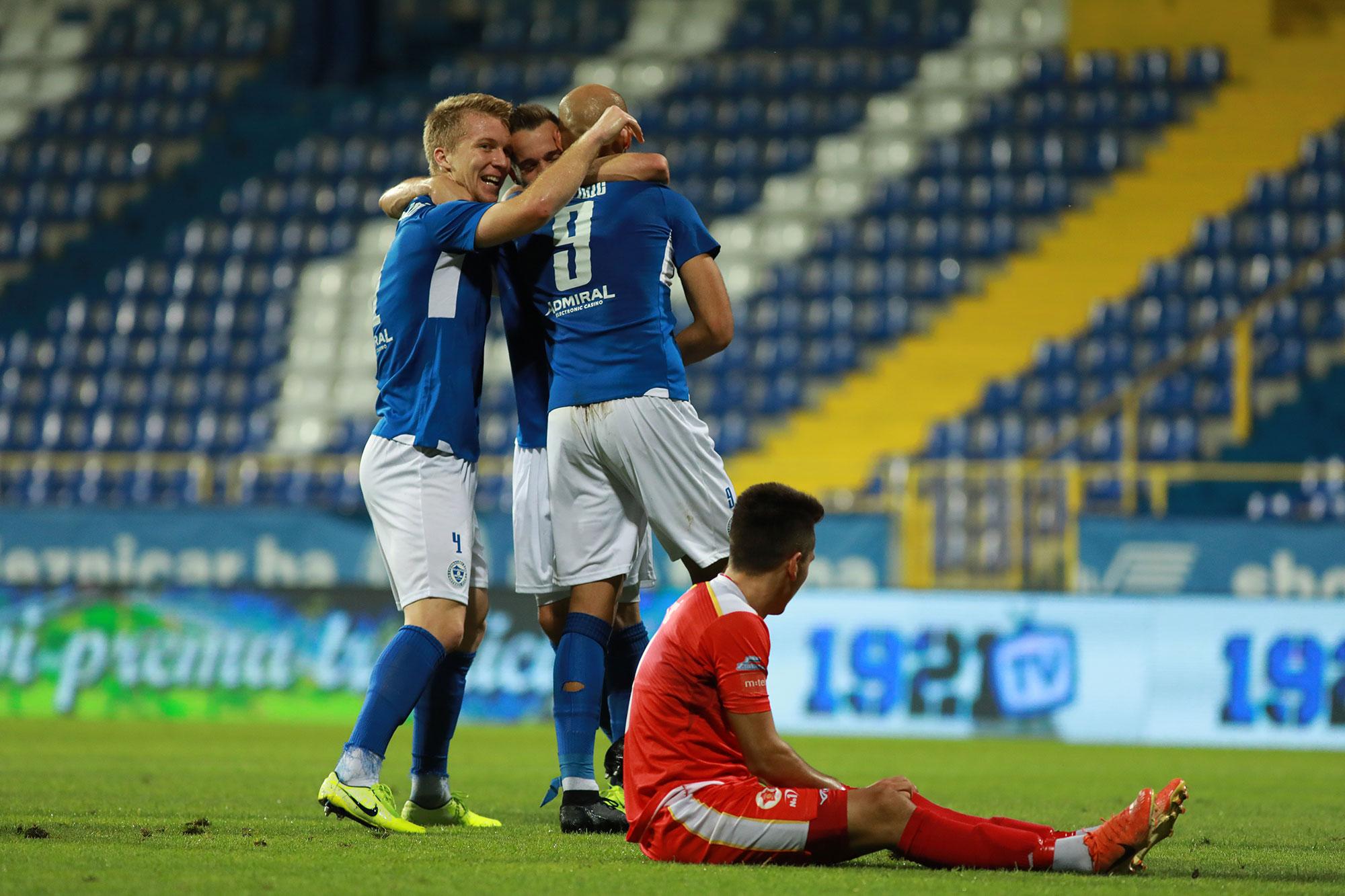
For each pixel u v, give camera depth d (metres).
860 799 12.12
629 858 12.85
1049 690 42.72
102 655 46.47
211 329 70.56
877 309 67.44
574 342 16.12
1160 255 67.69
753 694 12.44
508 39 82.50
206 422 66.94
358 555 47.62
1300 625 41.88
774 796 12.28
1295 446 59.28
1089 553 44.47
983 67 76.19
